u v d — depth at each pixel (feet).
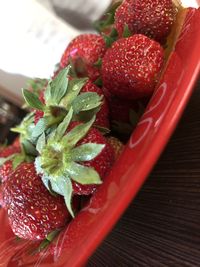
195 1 0.48
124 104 0.40
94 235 0.28
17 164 0.42
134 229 0.34
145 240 0.33
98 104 0.36
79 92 0.37
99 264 0.37
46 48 1.09
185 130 0.34
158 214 0.33
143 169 0.28
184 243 0.31
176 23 0.41
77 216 0.35
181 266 0.31
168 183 0.33
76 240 0.31
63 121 0.34
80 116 0.36
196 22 0.35
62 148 0.34
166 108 0.30
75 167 0.33
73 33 1.08
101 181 0.33
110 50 0.40
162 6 0.41
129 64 0.38
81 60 0.46
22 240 0.43
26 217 0.37
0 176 0.48
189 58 0.31
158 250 0.33
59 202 0.37
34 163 0.39
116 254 0.35
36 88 0.56
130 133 0.40
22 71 1.15
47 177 0.35
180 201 0.32
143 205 0.34
